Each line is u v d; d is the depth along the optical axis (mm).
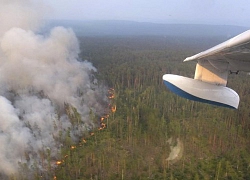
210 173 36438
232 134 44969
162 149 43125
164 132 47281
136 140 45594
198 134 46562
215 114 52188
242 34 6992
